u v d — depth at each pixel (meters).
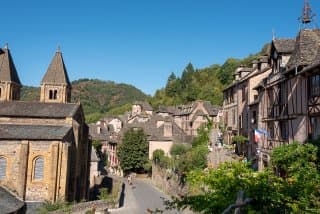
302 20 24.89
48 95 46.81
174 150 55.09
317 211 9.23
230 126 46.16
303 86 22.09
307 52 22.39
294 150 18.02
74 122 38.62
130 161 64.06
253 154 34.91
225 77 113.69
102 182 58.28
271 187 9.68
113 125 106.44
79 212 32.62
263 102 30.81
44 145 33.38
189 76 133.25
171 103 124.56
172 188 44.62
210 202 9.97
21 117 38.19
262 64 37.91
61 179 33.53
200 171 12.37
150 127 70.06
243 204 7.15
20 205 30.06
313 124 21.20
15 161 32.66
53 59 48.19
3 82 45.25
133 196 45.25
